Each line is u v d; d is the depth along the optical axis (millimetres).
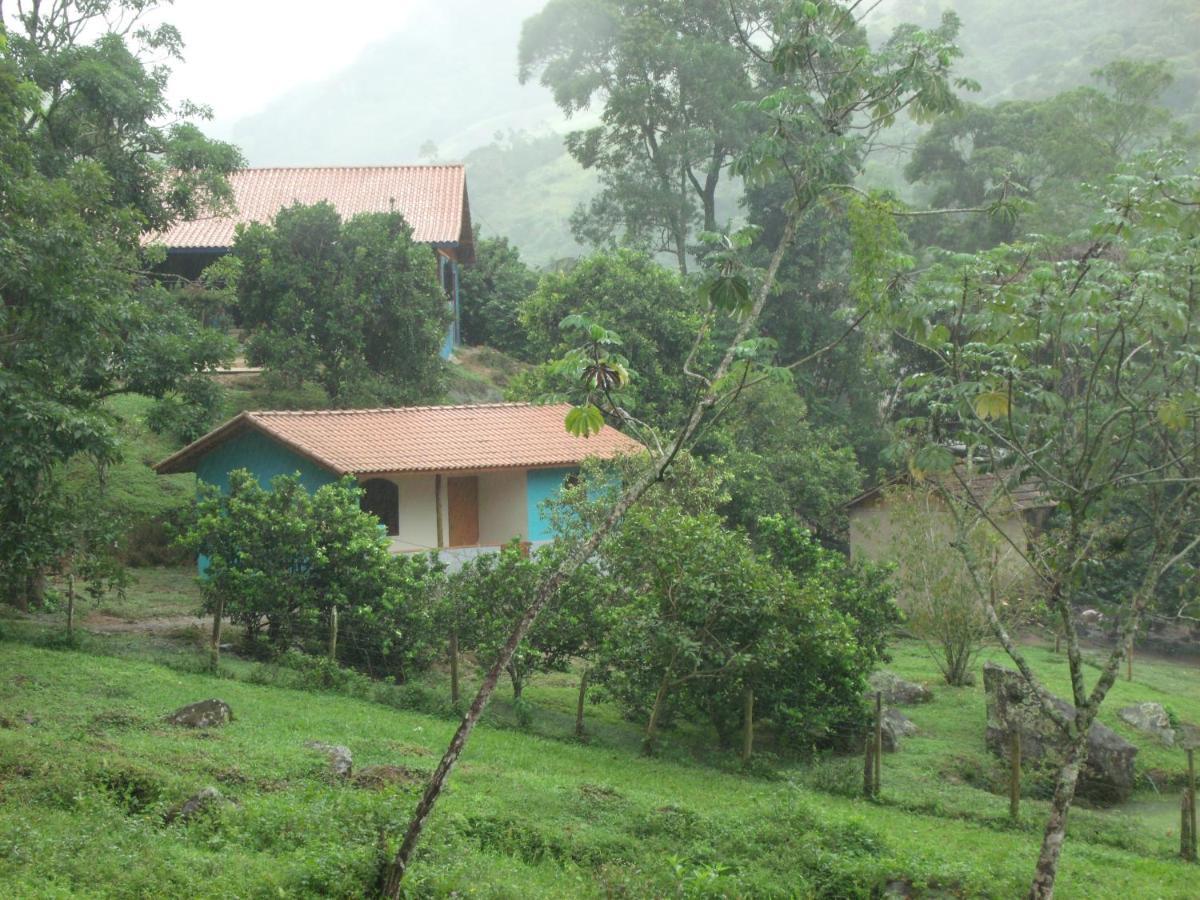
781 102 10062
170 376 21453
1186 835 14461
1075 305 9938
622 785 14281
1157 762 18938
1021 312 10352
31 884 8047
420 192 45844
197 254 40062
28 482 15781
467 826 11164
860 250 10125
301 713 15664
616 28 45000
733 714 17812
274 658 19344
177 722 14039
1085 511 10625
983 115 43000
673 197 44812
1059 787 9523
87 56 23188
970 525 11117
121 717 13797
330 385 33438
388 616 19172
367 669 19406
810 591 17203
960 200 43938
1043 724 17922
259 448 25484
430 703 17547
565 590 18094
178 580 26125
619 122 44594
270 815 10383
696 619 16719
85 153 23984
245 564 19562
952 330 11430
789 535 20469
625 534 17375
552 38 46125
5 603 21219
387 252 33062
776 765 17141
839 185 10164
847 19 10242
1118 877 12453
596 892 9820
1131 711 20703
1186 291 10617
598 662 17703
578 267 36562
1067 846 13992
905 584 23625
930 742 18859
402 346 33469
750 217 43219
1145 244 10430
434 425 27172
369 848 9383
